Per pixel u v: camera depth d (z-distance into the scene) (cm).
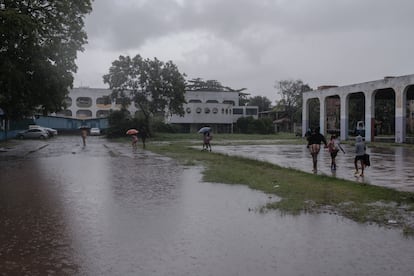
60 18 2602
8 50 2347
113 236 710
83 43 2761
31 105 2961
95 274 532
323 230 740
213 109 8531
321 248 636
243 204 983
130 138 5653
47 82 2608
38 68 2517
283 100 8975
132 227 771
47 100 2764
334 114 6062
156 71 5816
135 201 1028
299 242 669
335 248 636
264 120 8012
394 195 1045
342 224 781
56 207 955
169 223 801
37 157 2486
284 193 1110
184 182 1366
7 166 1919
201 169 1775
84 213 892
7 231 744
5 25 2108
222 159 2258
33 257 600
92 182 1375
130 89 5891
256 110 9162
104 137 6147
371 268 549
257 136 6488
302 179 1382
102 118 8231
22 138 5503
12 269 550
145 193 1148
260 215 863
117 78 5766
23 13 2386
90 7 2727
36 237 705
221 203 997
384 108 6581
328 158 2314
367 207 915
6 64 2277
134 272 538
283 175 1489
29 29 2166
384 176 1473
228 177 1443
